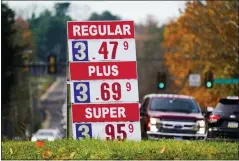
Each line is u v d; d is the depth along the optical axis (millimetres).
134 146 23438
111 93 25938
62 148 23141
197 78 95562
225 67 86500
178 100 41812
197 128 40094
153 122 39969
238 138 39375
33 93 155625
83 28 25875
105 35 25891
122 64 25906
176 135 39906
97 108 25906
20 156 22250
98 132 25891
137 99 26000
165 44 110438
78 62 25828
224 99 40344
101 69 25891
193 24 89688
